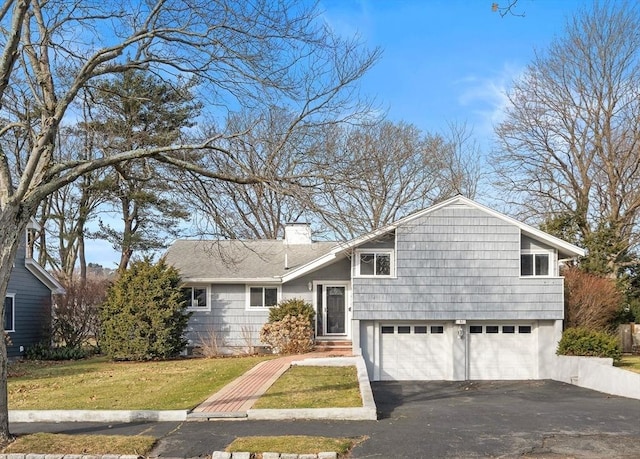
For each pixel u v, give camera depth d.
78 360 23.94
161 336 22.09
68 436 10.28
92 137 13.26
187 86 12.32
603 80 32.03
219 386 14.75
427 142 40.62
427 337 23.45
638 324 26.16
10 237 9.73
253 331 25.06
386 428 11.25
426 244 22.81
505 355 23.45
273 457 9.23
